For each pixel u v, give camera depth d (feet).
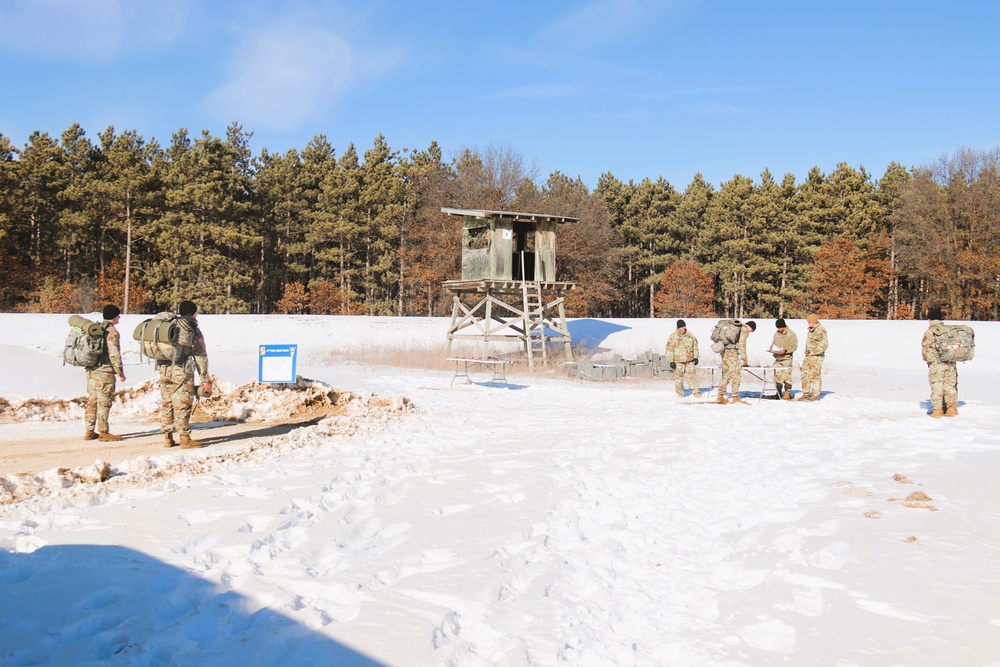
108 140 246.68
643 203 263.90
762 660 13.16
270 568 17.70
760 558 19.04
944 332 47.52
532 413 50.57
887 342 114.62
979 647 13.47
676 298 235.20
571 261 208.74
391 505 24.26
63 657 12.81
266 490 25.68
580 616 15.31
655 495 26.35
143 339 36.86
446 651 13.32
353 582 16.78
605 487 27.50
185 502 23.90
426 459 32.40
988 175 203.51
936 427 43.01
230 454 33.35
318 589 16.38
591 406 55.77
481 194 199.21
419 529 21.45
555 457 32.91
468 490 26.53
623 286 261.24
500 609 15.47
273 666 12.64
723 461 32.65
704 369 92.12
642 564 19.06
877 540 20.17
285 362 52.49
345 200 252.21
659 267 269.23
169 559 18.06
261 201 247.09
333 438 38.58
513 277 107.86
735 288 244.83
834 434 40.75
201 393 37.91
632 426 43.29
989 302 200.13
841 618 14.93
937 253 206.08
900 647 13.55
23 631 13.89
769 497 26.20
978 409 51.90
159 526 21.01
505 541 20.38
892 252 226.58
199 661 12.76
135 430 43.39
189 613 15.03
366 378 77.10
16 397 49.60
